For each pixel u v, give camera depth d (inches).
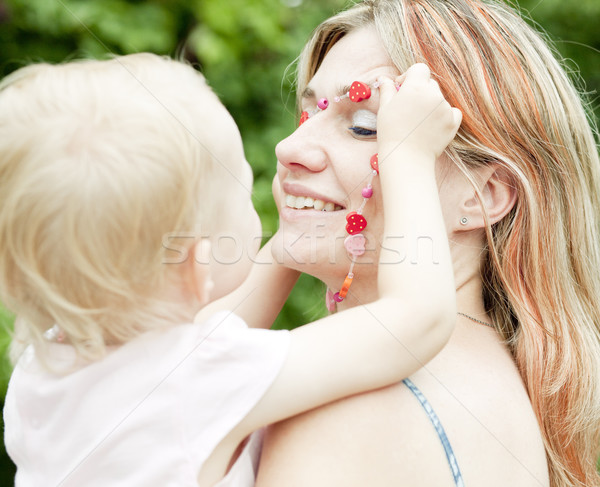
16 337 47.1
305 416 45.8
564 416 57.3
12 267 43.1
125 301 43.0
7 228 41.8
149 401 42.3
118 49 121.2
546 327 56.7
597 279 61.2
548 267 57.0
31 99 42.8
